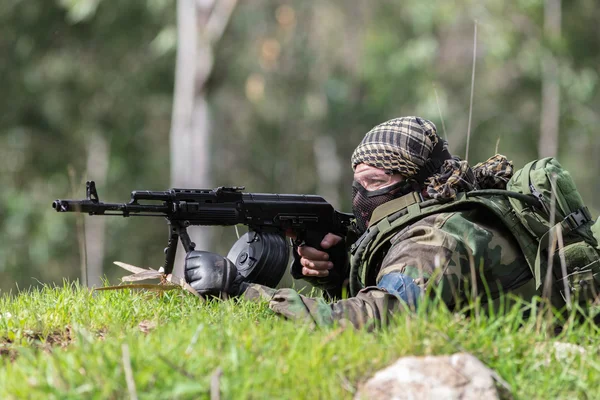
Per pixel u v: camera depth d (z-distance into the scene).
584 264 8.08
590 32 39.53
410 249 7.92
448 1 39.31
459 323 7.23
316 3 46.38
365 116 47.53
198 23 32.91
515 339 7.07
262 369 6.41
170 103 45.03
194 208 8.95
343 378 6.41
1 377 6.17
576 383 6.81
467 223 8.06
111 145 45.09
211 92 33.34
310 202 9.51
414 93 41.12
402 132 8.52
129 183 46.38
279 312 7.79
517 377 6.76
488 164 9.02
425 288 7.65
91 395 5.86
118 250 45.94
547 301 7.53
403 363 6.45
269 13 45.56
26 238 43.84
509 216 8.18
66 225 43.81
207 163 33.19
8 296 9.77
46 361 6.45
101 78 43.88
